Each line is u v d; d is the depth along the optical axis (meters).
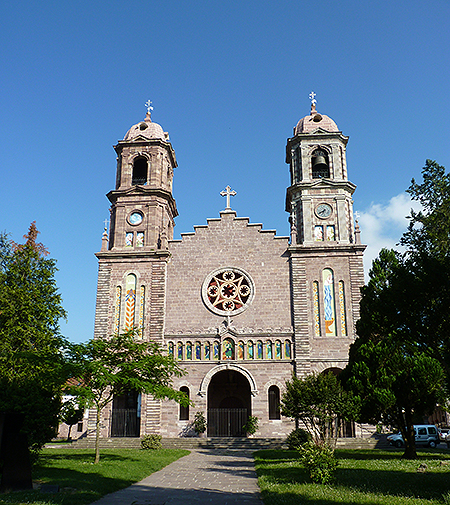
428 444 51.62
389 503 16.66
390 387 33.00
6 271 43.06
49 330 42.09
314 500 17.62
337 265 50.91
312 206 53.59
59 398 31.11
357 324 37.59
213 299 52.16
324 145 55.66
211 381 54.31
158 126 59.88
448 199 31.19
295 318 49.44
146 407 48.16
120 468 27.30
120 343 35.12
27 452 21.03
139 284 52.31
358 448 43.69
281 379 48.22
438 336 22.91
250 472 28.02
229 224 54.03
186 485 23.23
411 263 24.05
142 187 55.25
